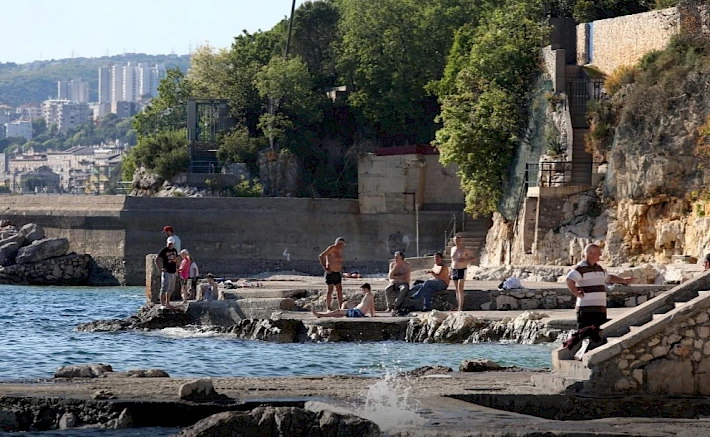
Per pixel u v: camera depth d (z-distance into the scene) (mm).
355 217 128625
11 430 30734
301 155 141875
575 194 91500
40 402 31703
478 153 102750
